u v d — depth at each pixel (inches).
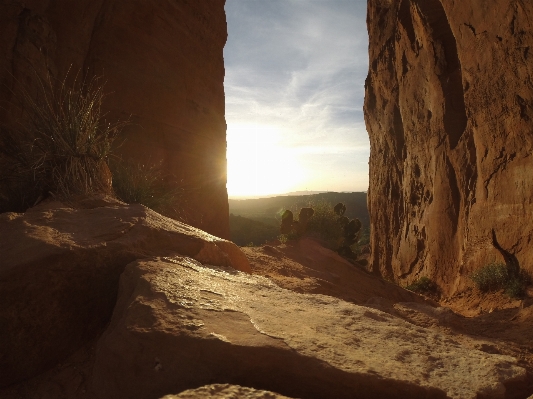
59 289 100.3
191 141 506.9
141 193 254.8
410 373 73.0
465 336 194.2
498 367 80.0
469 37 573.0
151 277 98.2
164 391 71.0
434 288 729.0
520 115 487.2
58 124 200.1
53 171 185.9
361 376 68.3
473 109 584.7
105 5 386.9
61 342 99.6
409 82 890.7
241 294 104.4
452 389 70.3
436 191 749.9
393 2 1002.1
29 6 304.7
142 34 428.8
